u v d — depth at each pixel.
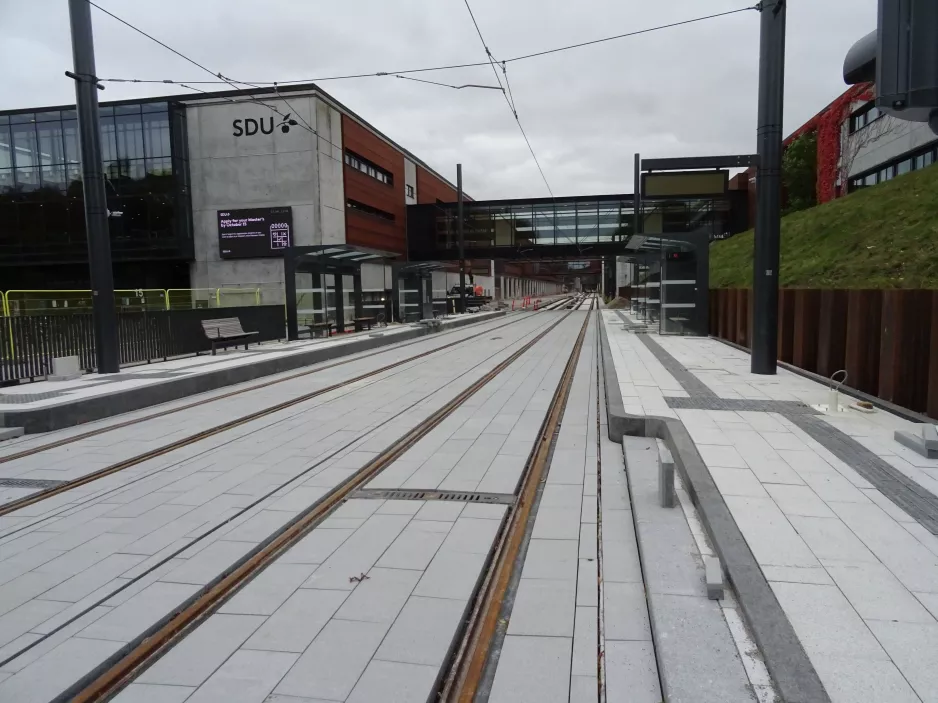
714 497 4.93
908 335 7.95
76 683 3.20
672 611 3.54
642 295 29.08
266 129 31.53
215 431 8.69
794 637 3.09
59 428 8.99
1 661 3.39
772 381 10.50
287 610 3.88
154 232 32.00
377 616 3.78
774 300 11.20
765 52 11.12
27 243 32.94
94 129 12.08
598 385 11.90
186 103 31.98
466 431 8.38
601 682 3.09
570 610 3.79
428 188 50.75
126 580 4.31
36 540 5.04
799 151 33.38
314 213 31.47
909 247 14.56
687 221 40.69
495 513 5.43
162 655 3.44
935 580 3.64
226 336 16.59
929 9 4.64
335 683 3.15
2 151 32.81
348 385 12.52
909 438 6.29
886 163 26.12
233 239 32.09
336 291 22.94
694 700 2.77
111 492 6.18
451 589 4.10
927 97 4.68
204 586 4.21
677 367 12.34
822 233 19.08
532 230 43.47
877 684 2.74
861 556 3.94
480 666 3.28
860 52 5.43
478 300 49.44
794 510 4.68
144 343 14.57
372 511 5.54
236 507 5.68
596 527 5.06
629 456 6.84
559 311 50.41
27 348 11.72
